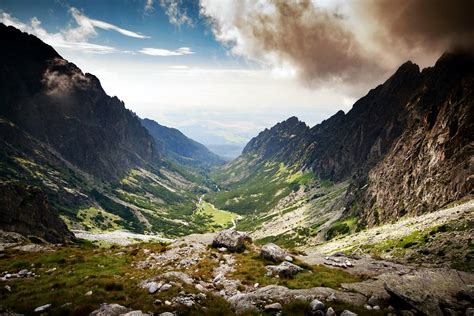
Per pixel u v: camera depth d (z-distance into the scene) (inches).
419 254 3617.1
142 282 1295.5
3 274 1485.0
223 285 1400.1
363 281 1443.2
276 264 1705.2
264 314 1031.0
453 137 7209.6
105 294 1139.3
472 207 4480.8
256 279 1460.4
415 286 1122.7
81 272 1486.2
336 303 1101.7
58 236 7263.8
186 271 1576.0
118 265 1670.8
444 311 1007.6
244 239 2137.1
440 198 6486.2
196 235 2423.7
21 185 7421.3
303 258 1961.1
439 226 4197.8
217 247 2018.9
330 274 1566.2
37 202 7342.5
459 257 3051.2
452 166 6702.8
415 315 1004.6
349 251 5689.0
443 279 1187.3
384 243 4933.6
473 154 6348.4
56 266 1616.6
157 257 1836.9
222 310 1067.3
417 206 7126.0
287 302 1109.7
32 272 1521.9
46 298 1100.5
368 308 1061.8
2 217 6195.9
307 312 1034.1
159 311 1010.1
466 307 1024.9
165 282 1273.4
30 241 3026.6
